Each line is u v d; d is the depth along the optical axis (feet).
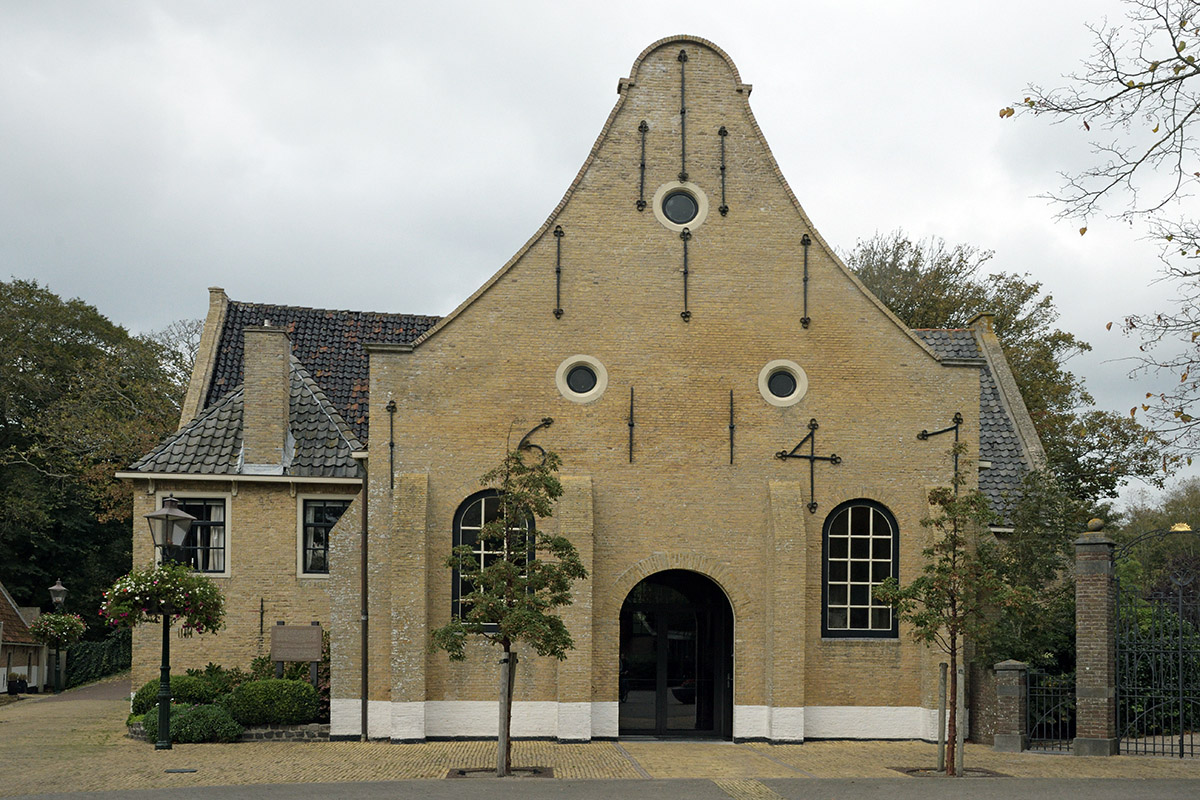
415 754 57.57
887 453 67.10
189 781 48.37
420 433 64.75
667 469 65.82
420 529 62.69
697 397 66.49
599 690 63.93
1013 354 125.18
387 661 63.21
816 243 68.28
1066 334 128.88
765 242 67.97
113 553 152.97
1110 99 42.32
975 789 47.14
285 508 73.92
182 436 75.10
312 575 73.67
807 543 65.87
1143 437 44.75
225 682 69.10
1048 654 66.28
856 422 67.15
